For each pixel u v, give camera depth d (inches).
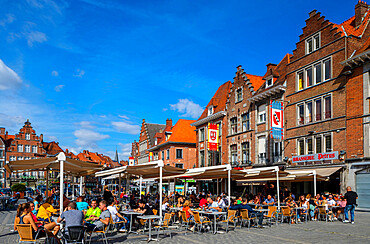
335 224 615.2
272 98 1166.3
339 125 892.6
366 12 949.8
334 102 915.4
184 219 520.7
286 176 778.8
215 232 505.4
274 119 1051.9
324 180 857.5
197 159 1711.4
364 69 832.9
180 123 2154.3
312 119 992.9
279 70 1243.8
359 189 823.7
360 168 821.2
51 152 3002.0
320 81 978.1
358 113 840.3
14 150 2637.8
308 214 702.5
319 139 963.3
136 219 531.5
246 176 804.6
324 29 969.5
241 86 1360.7
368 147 808.9
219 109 1545.3
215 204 602.9
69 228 342.3
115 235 491.5
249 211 569.9
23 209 385.7
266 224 613.0
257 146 1233.4
